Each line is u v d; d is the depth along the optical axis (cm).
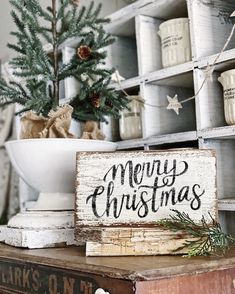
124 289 72
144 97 127
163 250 88
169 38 122
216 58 109
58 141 105
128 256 88
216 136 110
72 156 107
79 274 80
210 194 90
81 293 79
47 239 103
